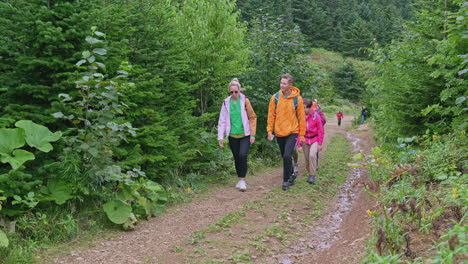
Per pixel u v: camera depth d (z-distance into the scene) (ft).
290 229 15.29
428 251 9.91
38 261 11.53
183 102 22.80
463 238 7.36
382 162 14.44
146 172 18.69
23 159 12.96
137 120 18.62
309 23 187.73
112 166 15.07
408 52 23.29
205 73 26.43
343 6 215.31
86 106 14.74
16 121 14.34
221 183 23.03
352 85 141.49
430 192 12.89
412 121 23.08
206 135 23.95
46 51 14.71
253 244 13.51
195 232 14.64
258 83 32.58
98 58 15.92
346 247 12.64
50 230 13.25
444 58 18.06
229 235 14.44
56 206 14.14
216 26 28.68
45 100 15.20
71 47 14.84
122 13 17.83
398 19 28.17
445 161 15.10
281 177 25.29
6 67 14.34
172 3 28.99
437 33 23.27
